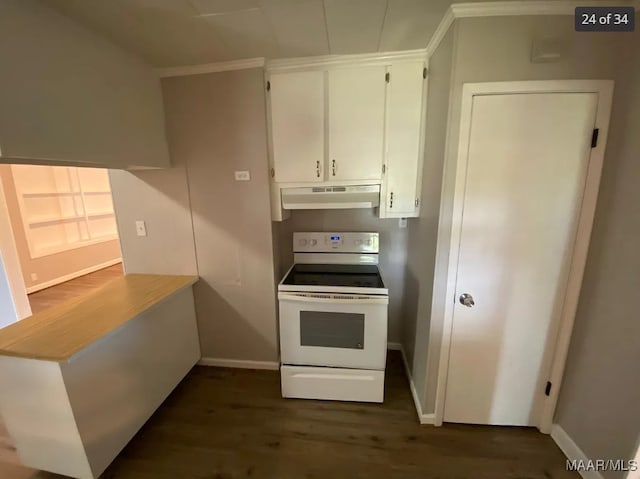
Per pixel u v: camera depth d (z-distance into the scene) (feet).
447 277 5.10
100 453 4.52
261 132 6.28
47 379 4.02
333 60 5.90
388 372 7.38
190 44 5.20
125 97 5.34
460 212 4.81
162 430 5.70
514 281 4.97
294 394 6.44
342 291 5.93
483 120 4.46
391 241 7.84
